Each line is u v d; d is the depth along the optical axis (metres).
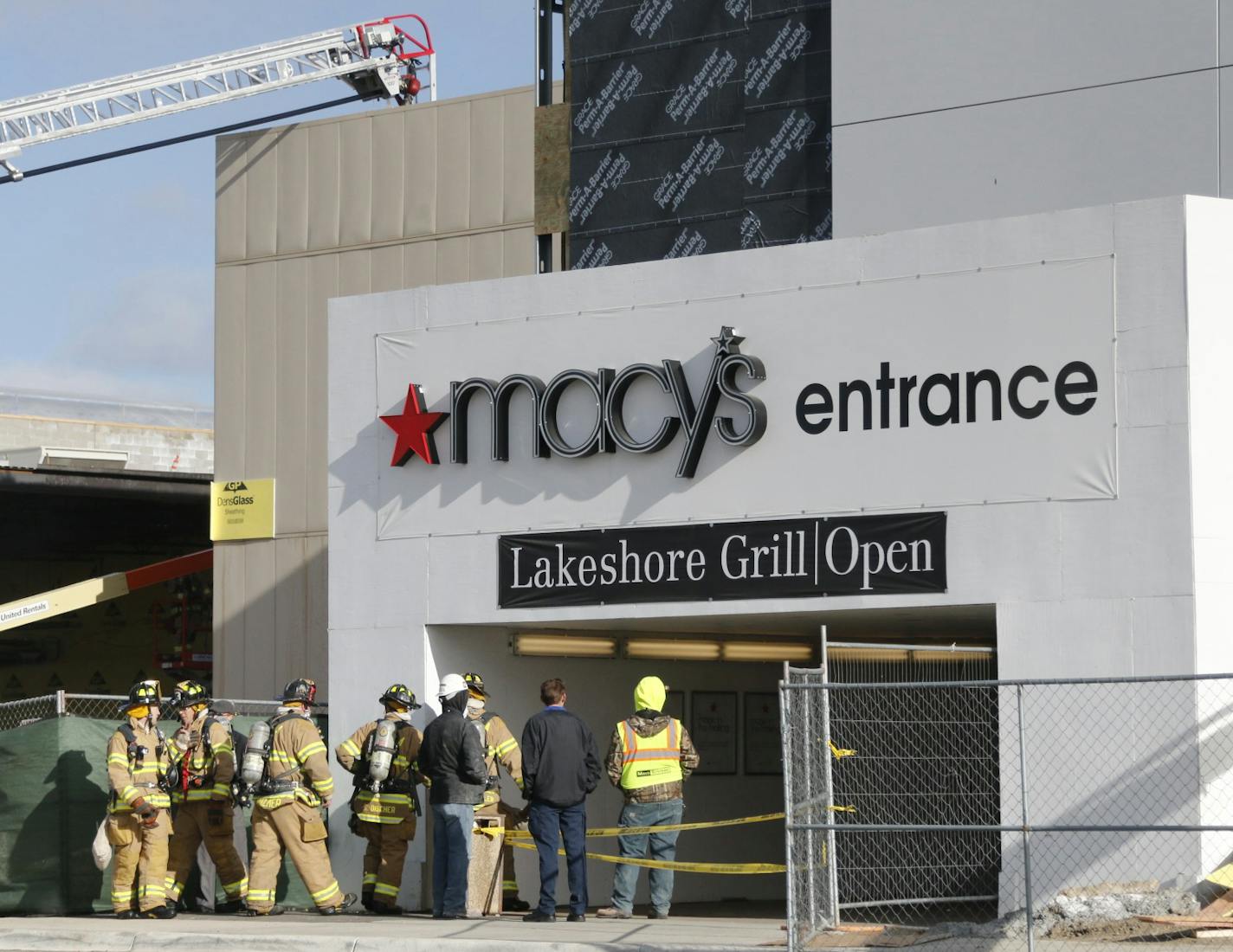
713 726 43.22
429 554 36.94
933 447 31.84
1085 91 38.66
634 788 32.75
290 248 50.88
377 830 34.38
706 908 40.81
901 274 32.44
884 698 39.19
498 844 33.72
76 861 34.03
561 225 46.50
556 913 35.50
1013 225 31.44
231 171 52.06
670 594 34.16
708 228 43.91
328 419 38.69
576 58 46.47
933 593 31.56
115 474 59.81
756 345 33.75
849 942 26.23
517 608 35.84
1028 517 30.83
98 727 34.94
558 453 35.41
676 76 44.88
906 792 38.19
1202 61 37.38
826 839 29.06
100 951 29.11
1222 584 29.67
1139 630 29.67
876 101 41.22
